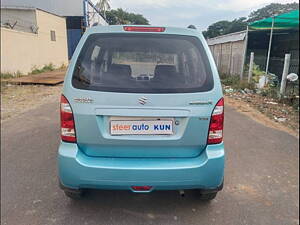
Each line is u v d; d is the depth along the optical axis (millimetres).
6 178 2943
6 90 8938
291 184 2959
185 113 2000
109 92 1974
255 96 8320
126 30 2225
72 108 1993
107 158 2080
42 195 2646
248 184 2941
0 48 11688
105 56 2189
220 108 2068
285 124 5293
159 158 2100
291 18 9766
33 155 3559
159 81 2061
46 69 16797
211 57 2191
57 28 19203
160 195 2697
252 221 2342
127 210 2459
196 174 2055
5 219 2293
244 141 4262
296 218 2396
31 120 5266
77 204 2523
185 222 2314
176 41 2234
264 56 14234
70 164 2020
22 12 15938
